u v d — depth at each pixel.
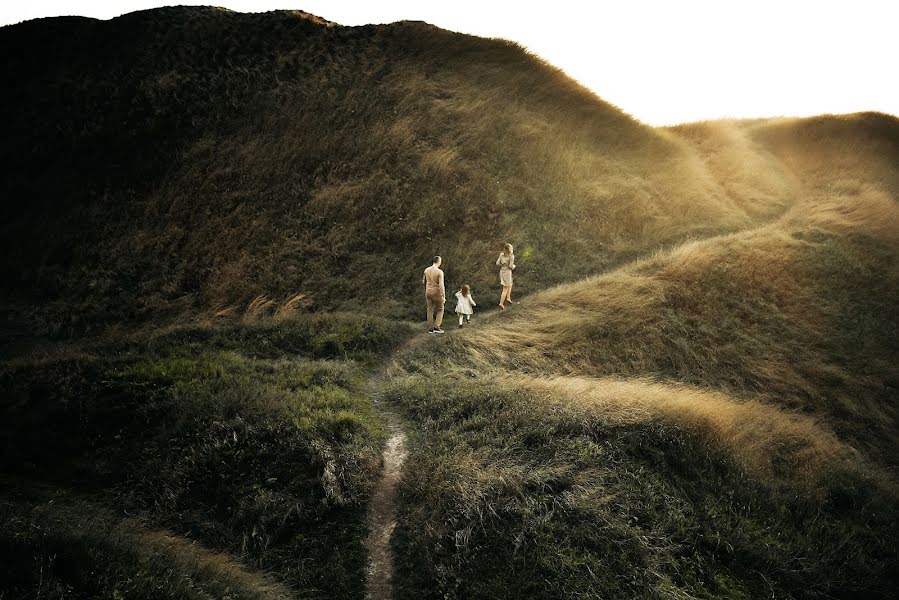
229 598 6.25
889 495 11.49
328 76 30.11
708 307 18.33
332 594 6.97
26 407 10.44
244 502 8.18
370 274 21.38
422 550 7.41
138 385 10.98
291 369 12.71
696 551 8.14
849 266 21.50
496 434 9.85
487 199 24.73
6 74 29.75
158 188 24.69
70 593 5.55
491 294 20.56
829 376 16.77
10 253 22.14
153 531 7.59
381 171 25.38
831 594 8.45
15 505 7.25
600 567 7.22
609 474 8.88
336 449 9.22
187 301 20.58
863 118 37.25
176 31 32.00
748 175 31.11
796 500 10.13
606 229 24.75
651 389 13.03
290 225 23.36
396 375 13.68
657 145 31.62
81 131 26.73
